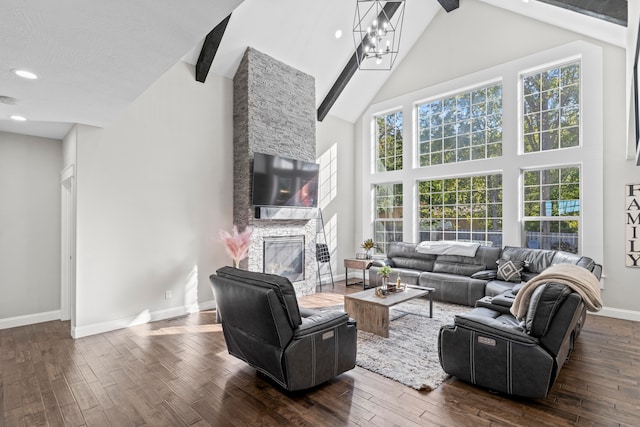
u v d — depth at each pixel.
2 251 4.10
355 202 7.66
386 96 7.13
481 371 2.47
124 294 4.05
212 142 4.94
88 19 1.80
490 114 5.67
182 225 4.60
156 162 4.36
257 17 4.67
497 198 5.60
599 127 4.45
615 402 2.33
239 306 2.52
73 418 2.19
